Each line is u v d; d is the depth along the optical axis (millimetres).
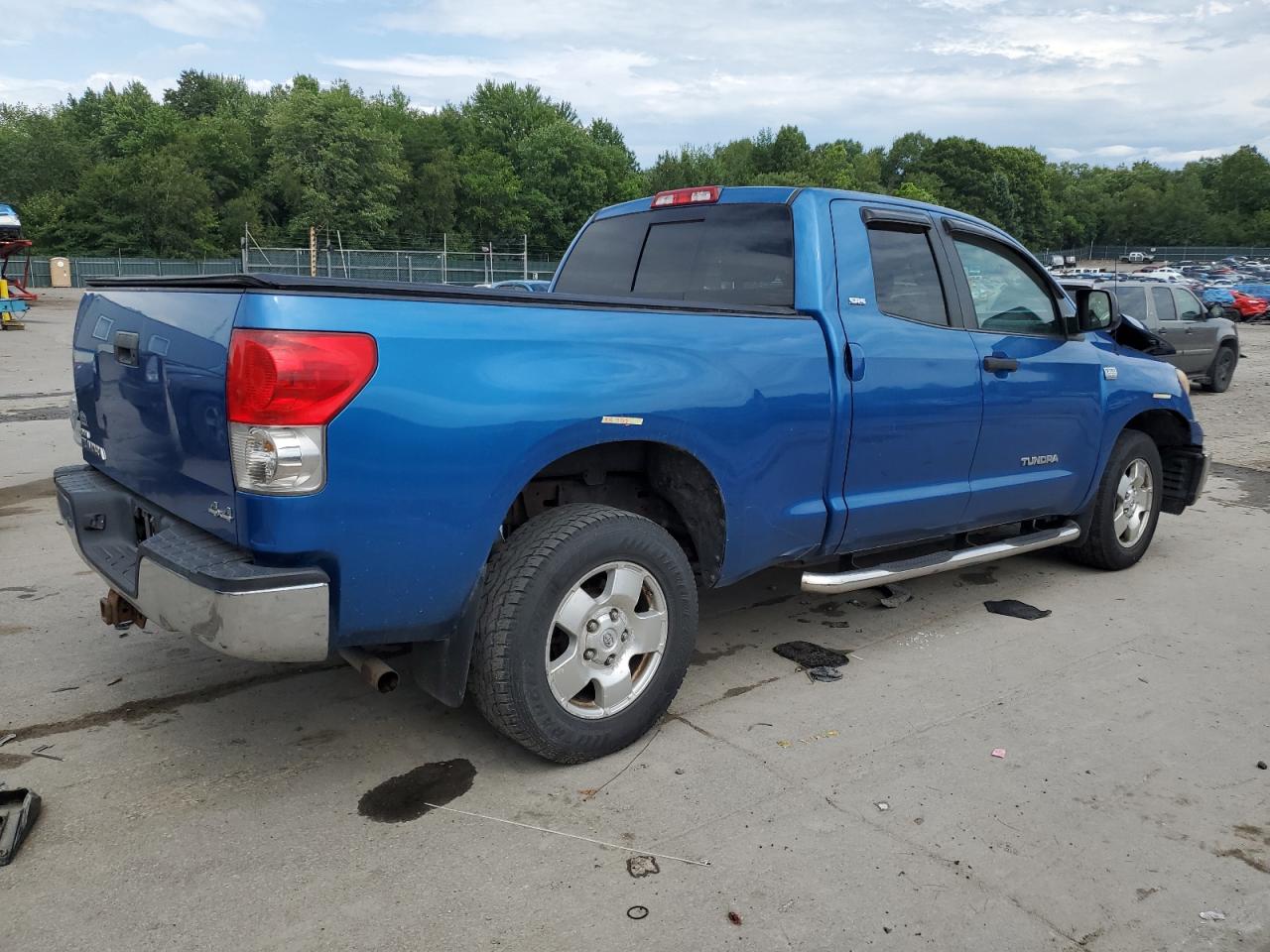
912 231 4309
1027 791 3148
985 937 2441
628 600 3240
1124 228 137500
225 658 4129
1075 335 5121
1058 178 138375
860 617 4855
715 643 4465
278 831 2846
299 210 73625
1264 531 6879
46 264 58625
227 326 2551
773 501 3703
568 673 3115
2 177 73938
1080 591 5355
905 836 2873
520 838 2832
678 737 3486
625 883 2629
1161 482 5852
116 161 76938
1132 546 5742
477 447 2807
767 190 4129
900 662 4250
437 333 2740
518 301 2975
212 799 3014
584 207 85312
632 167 96062
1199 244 133750
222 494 2652
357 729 3504
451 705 3020
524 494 3469
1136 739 3547
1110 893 2629
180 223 68875
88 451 3678
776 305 3961
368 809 2973
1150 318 14789
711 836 2854
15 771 3166
